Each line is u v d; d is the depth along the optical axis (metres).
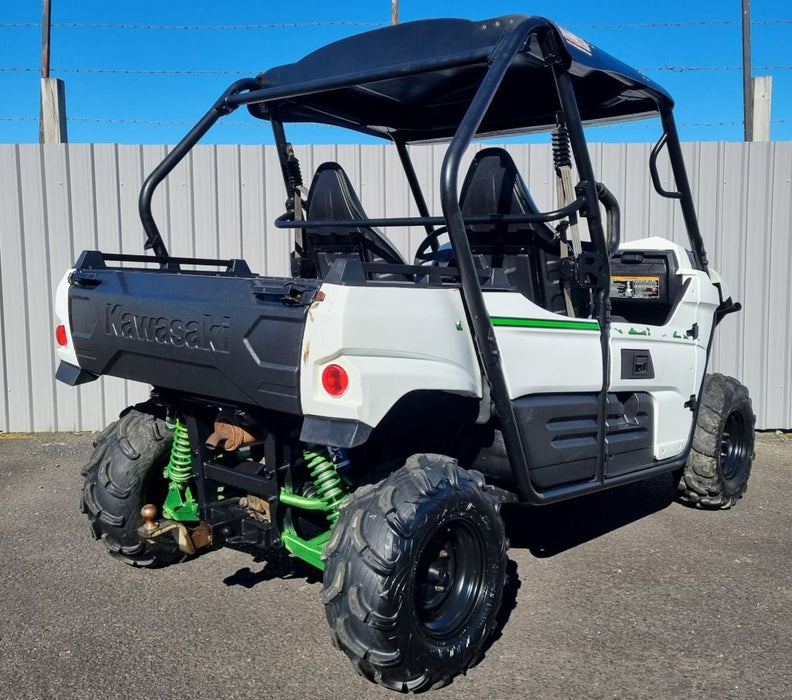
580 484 3.80
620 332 4.09
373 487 2.99
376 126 5.09
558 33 3.39
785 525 5.00
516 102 4.60
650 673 3.12
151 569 4.16
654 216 7.38
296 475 3.41
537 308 3.50
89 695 2.92
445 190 2.97
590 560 4.36
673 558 4.39
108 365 3.47
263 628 3.49
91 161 7.09
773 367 7.54
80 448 6.73
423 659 2.88
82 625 3.50
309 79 3.96
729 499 5.27
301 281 2.84
